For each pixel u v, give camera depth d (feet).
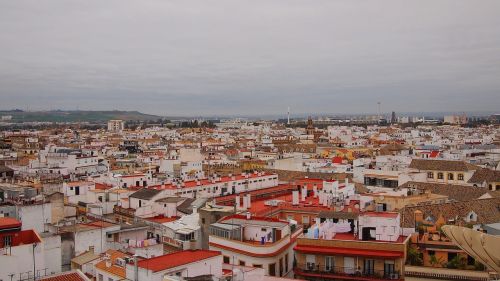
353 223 343.67
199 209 408.67
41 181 597.52
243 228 344.90
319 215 361.30
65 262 340.18
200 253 274.77
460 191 504.02
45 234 334.24
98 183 592.60
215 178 568.41
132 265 254.88
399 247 294.87
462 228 190.08
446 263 280.10
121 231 374.02
